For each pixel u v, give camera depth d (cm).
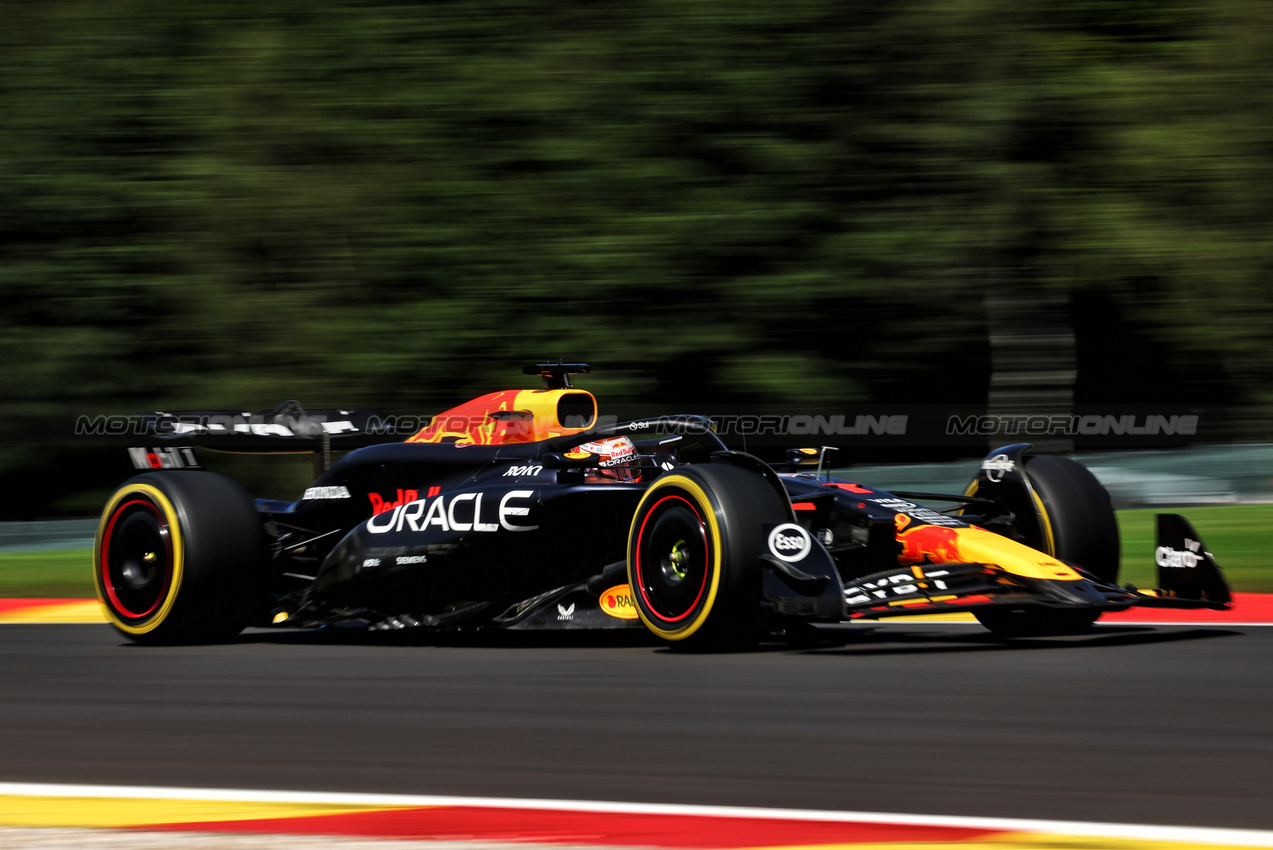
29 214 4950
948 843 920
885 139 4609
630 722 1370
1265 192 4341
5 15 5072
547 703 1490
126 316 4941
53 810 1067
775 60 4672
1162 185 4406
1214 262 4325
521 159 4716
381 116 4759
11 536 4388
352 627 2170
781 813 1010
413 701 1529
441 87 4725
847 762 1178
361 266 4769
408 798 1080
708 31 4672
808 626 1991
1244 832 935
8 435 5062
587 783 1124
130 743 1333
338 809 1049
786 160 4612
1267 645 1842
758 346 4625
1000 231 4522
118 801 1089
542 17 4806
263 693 1619
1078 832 943
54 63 4975
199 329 4788
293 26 4891
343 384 4662
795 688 1538
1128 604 1759
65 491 5559
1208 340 4469
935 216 4534
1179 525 1953
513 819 1008
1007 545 1847
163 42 5009
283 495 5181
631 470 2159
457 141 4741
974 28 4506
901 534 1923
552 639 2106
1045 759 1176
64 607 2869
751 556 1731
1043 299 4566
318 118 4747
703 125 4709
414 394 4669
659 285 4619
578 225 4662
